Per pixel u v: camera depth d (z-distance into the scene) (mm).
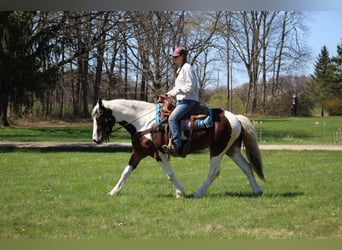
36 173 12391
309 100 52250
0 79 22375
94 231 6695
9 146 21922
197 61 37344
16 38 22734
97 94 43375
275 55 51188
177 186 8930
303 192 9648
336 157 17344
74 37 27219
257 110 52250
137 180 11156
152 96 32562
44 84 24453
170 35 32562
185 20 33688
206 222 7137
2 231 6684
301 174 12484
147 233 6586
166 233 6586
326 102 52062
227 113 9070
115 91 39594
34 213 7727
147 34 30984
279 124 36656
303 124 36312
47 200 8773
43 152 19234
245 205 8258
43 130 33188
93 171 12828
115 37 29469
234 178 11602
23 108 32156
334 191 9805
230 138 8930
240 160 9336
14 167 13641
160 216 7492
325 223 7102
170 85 32844
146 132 8758
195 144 8750
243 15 49156
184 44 34562
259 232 6645
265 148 21234
